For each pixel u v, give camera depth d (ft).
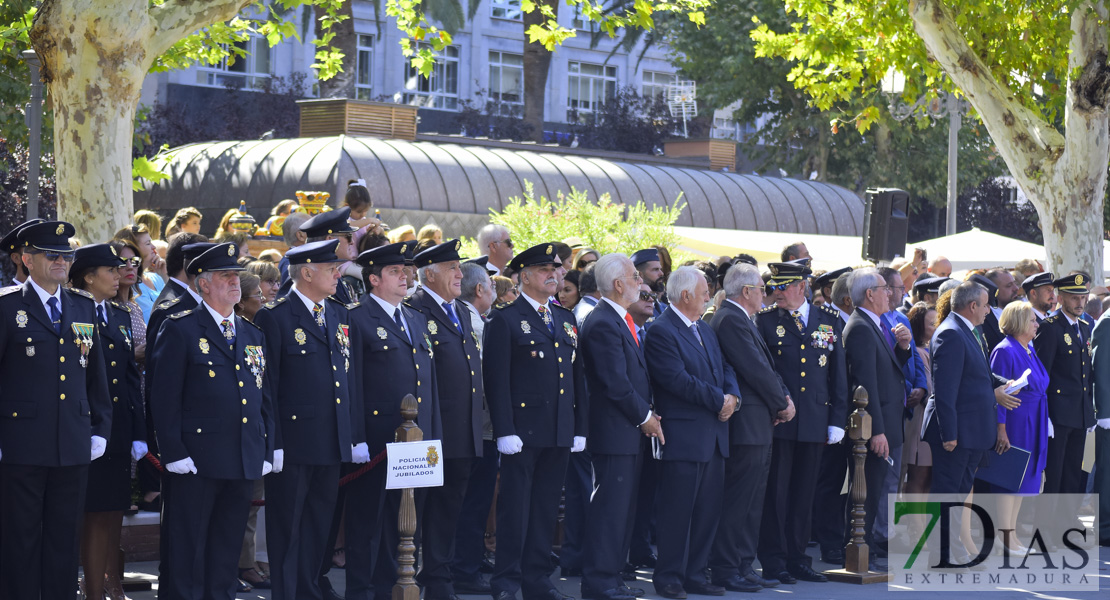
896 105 108.68
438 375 24.59
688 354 26.13
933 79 54.80
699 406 25.99
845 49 52.42
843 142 120.37
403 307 24.32
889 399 29.86
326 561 24.64
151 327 22.57
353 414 23.00
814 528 32.81
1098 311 40.16
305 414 22.31
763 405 27.02
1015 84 52.13
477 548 26.63
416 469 22.36
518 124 135.64
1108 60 47.34
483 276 27.81
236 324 22.04
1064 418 33.94
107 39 32.94
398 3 47.65
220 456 21.25
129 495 23.35
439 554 24.64
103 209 33.47
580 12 46.80
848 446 30.30
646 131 143.84
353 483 23.68
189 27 34.78
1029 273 39.27
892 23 49.42
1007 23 49.73
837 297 31.78
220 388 21.36
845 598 26.55
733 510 27.07
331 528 24.58
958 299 30.86
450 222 71.10
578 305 29.99
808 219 90.12
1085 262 48.83
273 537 22.43
